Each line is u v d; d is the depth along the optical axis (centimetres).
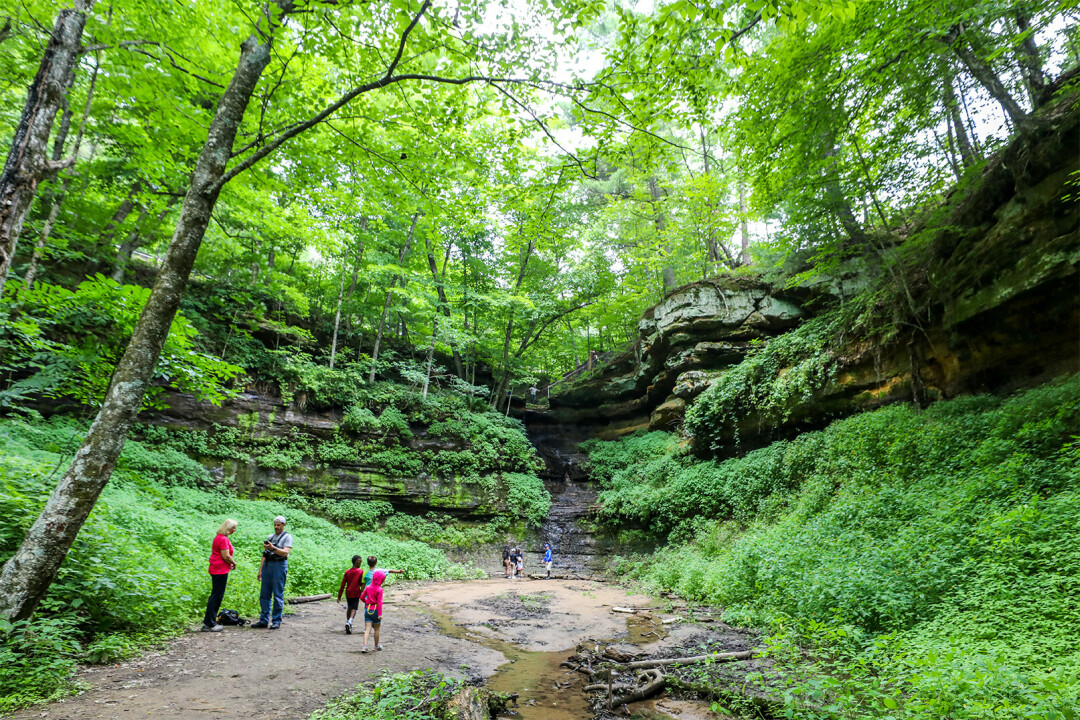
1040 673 445
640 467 2366
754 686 575
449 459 2331
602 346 3653
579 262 2905
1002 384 1147
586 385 2969
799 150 1233
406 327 2942
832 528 1062
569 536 2308
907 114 1171
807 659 661
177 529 1032
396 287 2473
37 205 1345
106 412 541
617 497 2220
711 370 2116
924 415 1211
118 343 904
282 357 2106
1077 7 984
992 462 930
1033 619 551
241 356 1961
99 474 530
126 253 1655
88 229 1545
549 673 701
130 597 646
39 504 690
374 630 727
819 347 1572
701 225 2267
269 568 807
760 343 1988
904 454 1154
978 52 1045
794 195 1320
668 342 2275
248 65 676
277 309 2261
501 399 2989
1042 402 939
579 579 1831
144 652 604
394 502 2141
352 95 693
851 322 1514
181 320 843
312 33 741
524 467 2578
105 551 664
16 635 478
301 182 996
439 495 2223
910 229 1453
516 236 1089
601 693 614
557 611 1154
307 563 1241
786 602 881
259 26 684
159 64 889
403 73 801
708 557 1477
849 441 1330
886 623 675
